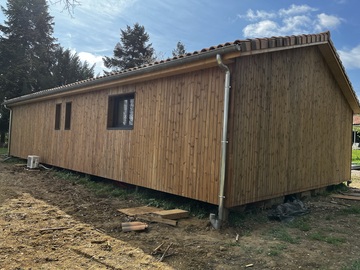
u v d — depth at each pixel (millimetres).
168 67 5602
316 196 7555
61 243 3801
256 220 5047
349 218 5484
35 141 11625
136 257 3447
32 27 28281
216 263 3365
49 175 9359
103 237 4070
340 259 3551
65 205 5770
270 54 5746
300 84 6758
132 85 7141
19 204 5703
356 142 30375
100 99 8258
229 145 4797
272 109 5801
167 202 5910
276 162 5934
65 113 9836
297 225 4867
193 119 5516
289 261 3465
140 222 4680
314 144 7355
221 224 4629
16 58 25781
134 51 38375
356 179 11188
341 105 8773
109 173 7699
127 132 7215
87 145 8633
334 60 7574
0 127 24500
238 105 4922
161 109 6277
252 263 3391
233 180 4828
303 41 6086
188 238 4133
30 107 12273
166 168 6043
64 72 29219
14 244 3693
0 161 12750
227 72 4785
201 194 5223
